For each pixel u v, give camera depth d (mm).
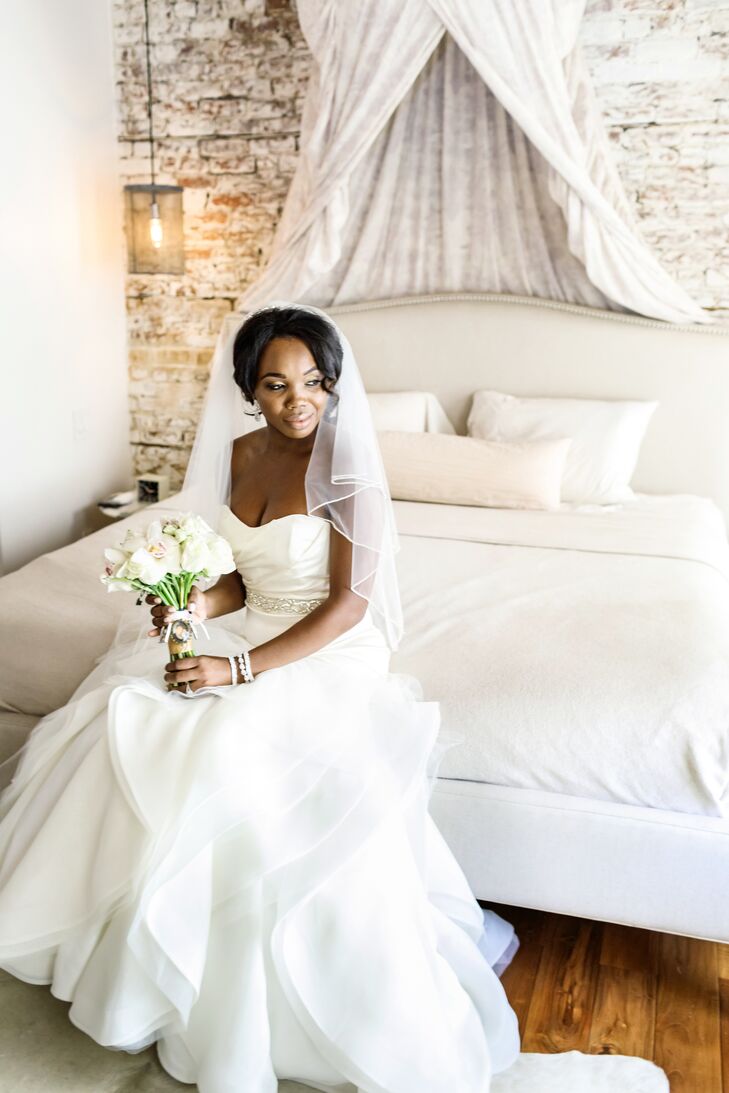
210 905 1490
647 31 3496
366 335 3861
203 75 3951
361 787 1550
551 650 2084
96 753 1579
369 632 1863
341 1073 1535
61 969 1533
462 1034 1589
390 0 3250
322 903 1489
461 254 3758
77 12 3730
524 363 3725
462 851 1930
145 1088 1609
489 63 3250
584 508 3311
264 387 1720
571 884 1883
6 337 3484
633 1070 1698
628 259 3479
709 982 1964
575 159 3359
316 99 3576
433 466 3383
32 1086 1611
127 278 4258
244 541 1808
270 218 4047
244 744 1531
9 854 1591
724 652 2062
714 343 3537
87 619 2275
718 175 3566
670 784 1824
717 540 3029
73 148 3793
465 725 1912
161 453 4441
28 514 3725
